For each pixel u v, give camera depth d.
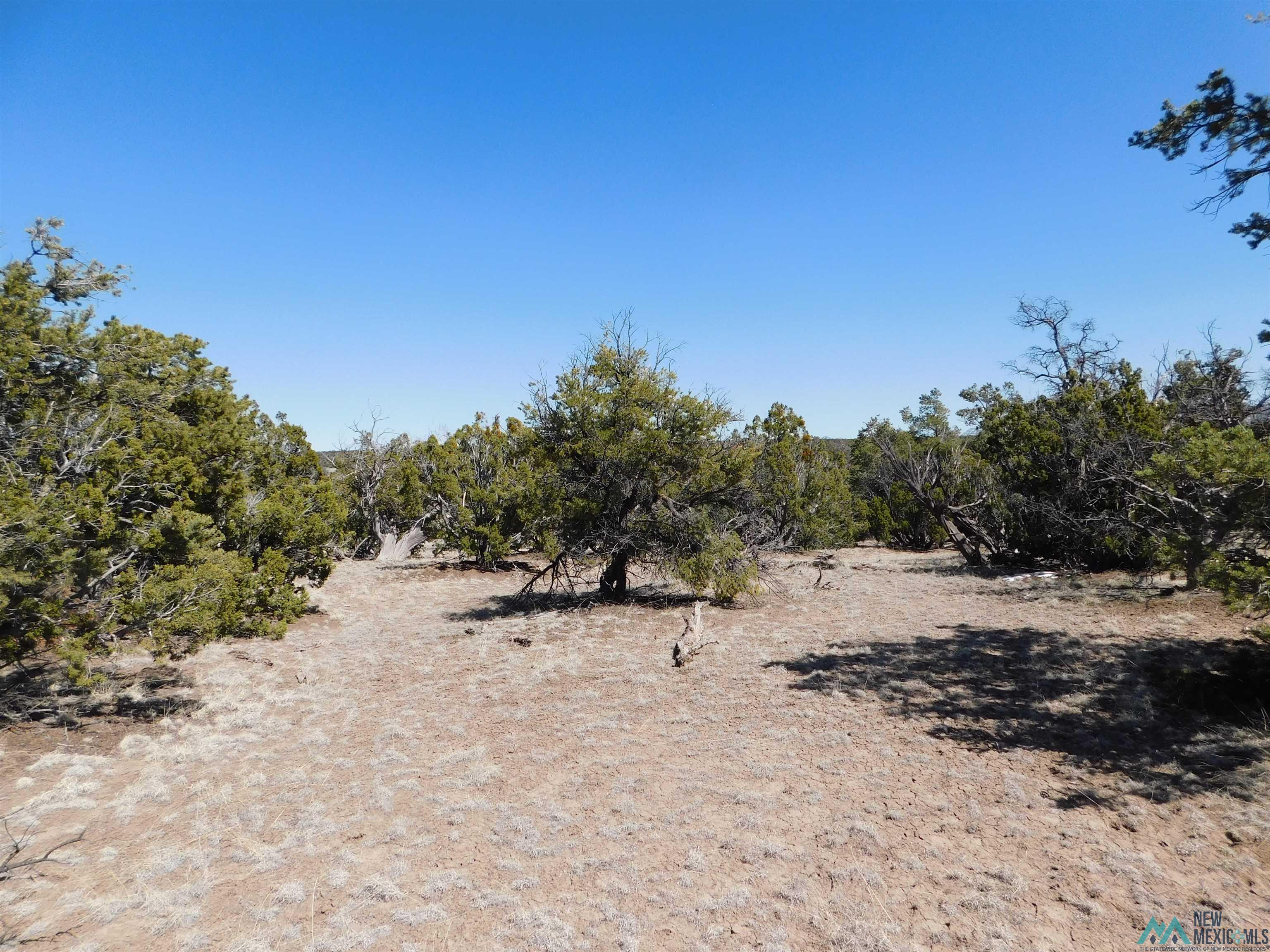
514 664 10.33
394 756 6.65
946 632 11.47
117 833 5.14
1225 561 6.15
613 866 4.59
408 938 3.89
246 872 4.62
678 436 14.45
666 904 4.15
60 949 3.78
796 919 3.96
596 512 14.22
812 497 23.41
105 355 8.43
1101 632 10.56
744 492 15.20
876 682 8.68
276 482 12.45
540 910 4.11
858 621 12.79
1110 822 4.91
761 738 6.95
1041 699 7.67
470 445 24.88
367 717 8.03
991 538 20.47
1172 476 6.69
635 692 8.73
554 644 11.62
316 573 12.08
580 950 3.73
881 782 5.77
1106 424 16.22
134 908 4.18
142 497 7.94
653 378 14.90
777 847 4.73
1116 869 4.29
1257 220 6.88
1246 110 6.68
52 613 6.71
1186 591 12.62
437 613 15.62
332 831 5.17
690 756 6.54
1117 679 8.07
